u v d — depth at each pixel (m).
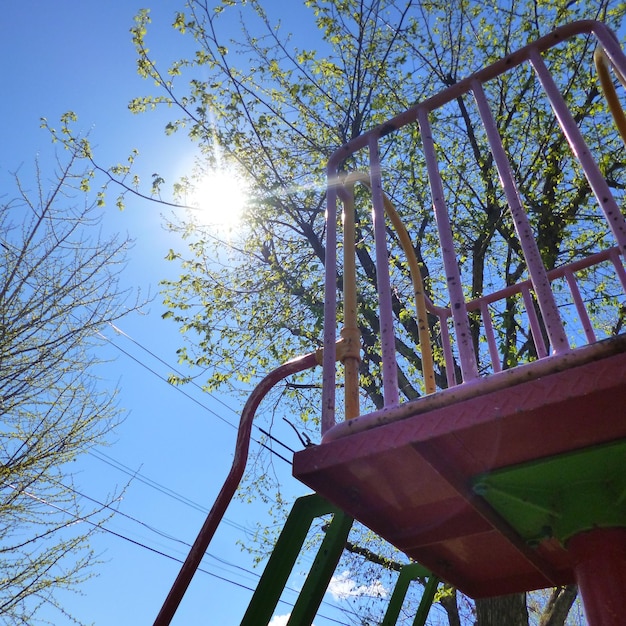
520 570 2.63
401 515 2.12
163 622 1.68
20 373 6.90
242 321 9.52
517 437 1.62
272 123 9.75
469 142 8.96
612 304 7.66
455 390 1.63
